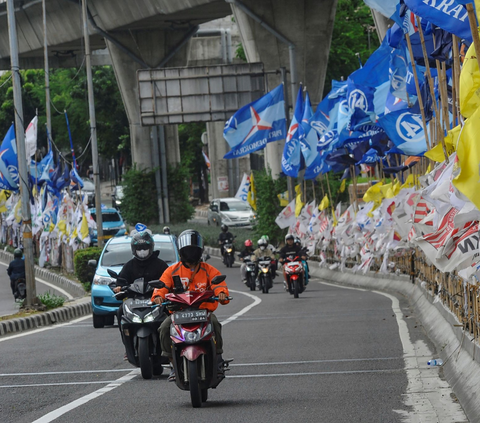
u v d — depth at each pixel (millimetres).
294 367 19625
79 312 40469
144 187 97125
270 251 50812
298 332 26828
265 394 16422
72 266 62344
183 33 91312
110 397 16750
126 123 142125
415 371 18141
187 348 15352
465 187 11359
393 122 28500
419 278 35812
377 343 23094
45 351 25109
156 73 75125
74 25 93500
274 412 14492
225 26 116688
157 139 97250
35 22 97812
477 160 11250
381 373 18109
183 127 150500
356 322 28906
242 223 95938
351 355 21047
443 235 16547
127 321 19234
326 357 20906
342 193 70062
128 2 83125
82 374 20094
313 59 71188
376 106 34656
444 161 18422
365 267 41594
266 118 66125
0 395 17406
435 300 24688
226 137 66062
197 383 15094
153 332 19188
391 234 36844
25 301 38500
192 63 110188
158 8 80812
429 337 23906
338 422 13414
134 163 97688
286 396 16047
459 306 20016
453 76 17578
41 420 14508
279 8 70500
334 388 16609
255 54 72812
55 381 19109
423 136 28328
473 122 11336
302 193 68688
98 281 32844
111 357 22984
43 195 69812
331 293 45812
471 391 14234
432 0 15484
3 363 22609
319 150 47625
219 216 98500
